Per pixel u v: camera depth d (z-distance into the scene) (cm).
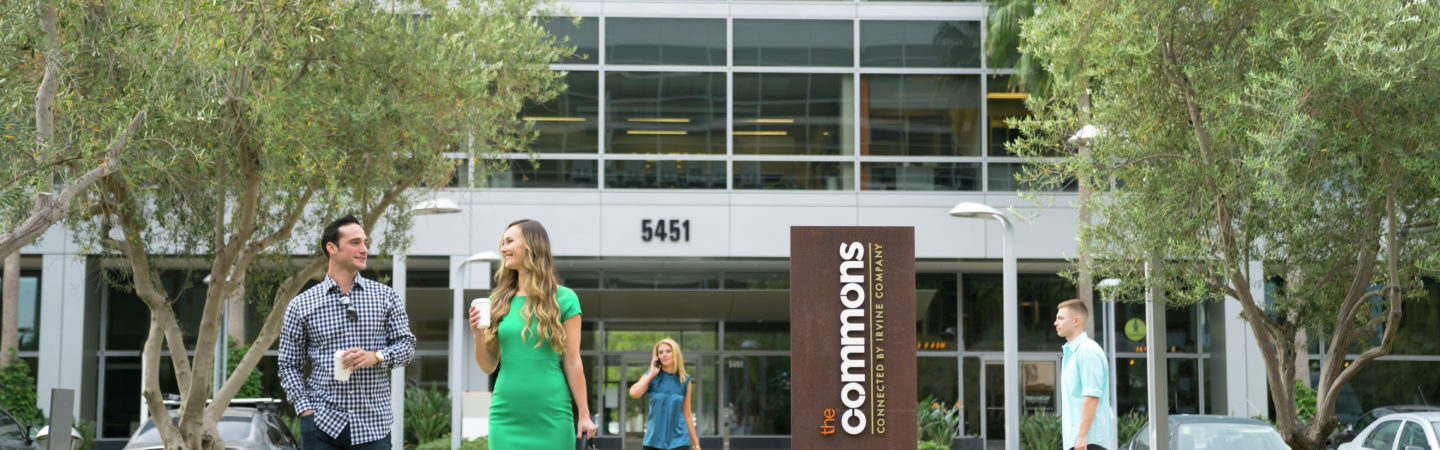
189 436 1350
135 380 2716
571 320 530
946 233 2542
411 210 1593
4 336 2491
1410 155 1072
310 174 1226
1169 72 1137
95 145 942
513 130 1642
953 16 2594
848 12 2600
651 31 2591
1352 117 1073
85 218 1367
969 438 2728
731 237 2547
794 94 2586
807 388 994
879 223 2552
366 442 581
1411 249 1230
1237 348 2641
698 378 2805
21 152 877
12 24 880
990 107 2573
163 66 1002
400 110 1273
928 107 2580
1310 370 2747
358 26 1289
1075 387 836
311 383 584
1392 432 1534
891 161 2567
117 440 2684
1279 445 1291
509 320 525
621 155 2555
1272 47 1088
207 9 1052
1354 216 1215
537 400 519
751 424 2794
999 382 2783
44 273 2547
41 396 2528
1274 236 1218
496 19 1539
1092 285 2056
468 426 2125
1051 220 2534
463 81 1352
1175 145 1195
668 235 2536
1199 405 2775
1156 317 1134
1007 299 1590
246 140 1261
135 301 2736
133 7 1009
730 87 2581
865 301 1000
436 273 2711
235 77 1183
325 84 1270
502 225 2527
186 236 1473
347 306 591
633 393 1323
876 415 992
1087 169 1215
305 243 2200
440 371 2686
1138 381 2792
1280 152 1014
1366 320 1382
